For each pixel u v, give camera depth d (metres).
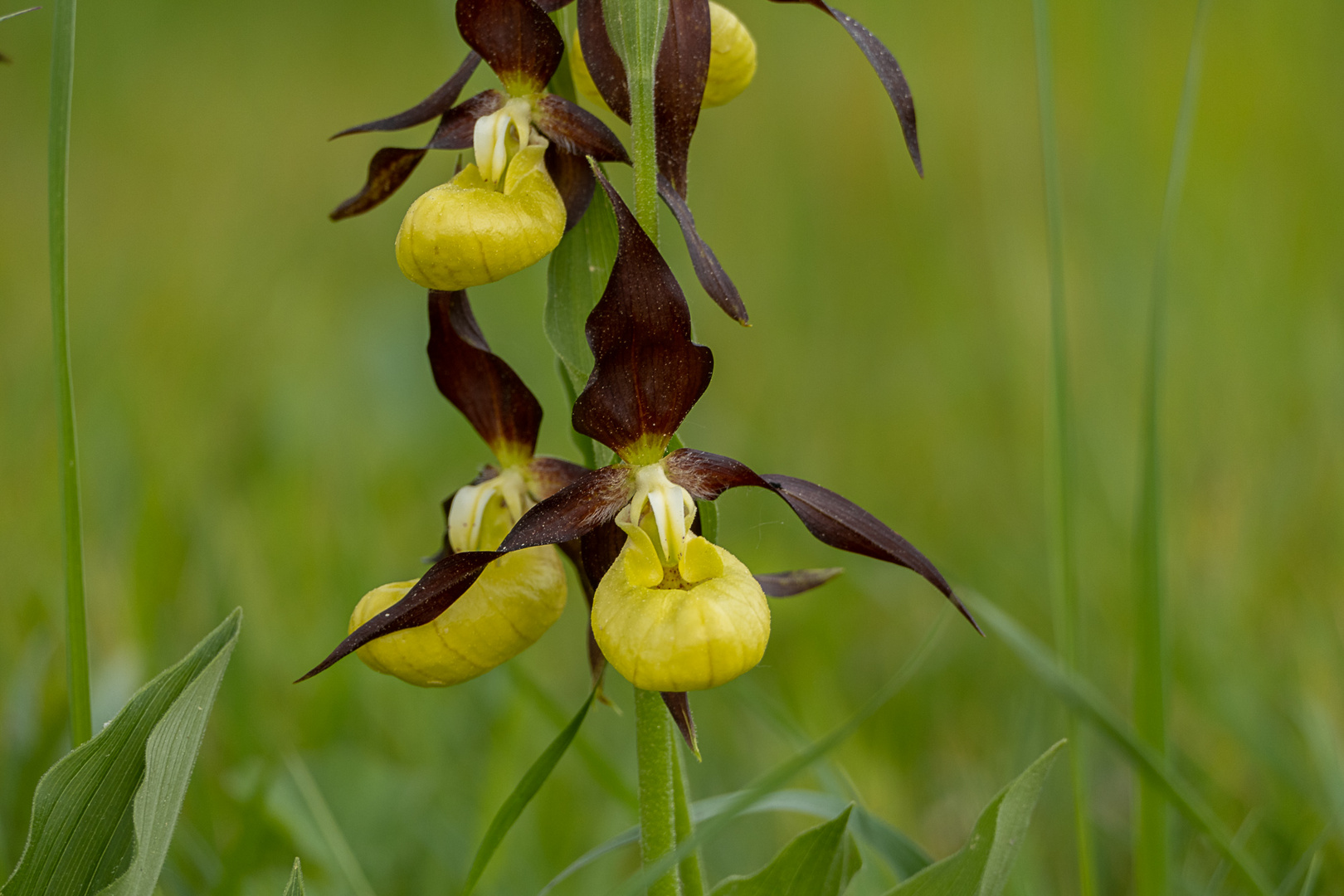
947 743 0.90
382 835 0.84
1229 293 1.09
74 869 0.74
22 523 0.93
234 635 0.75
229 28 2.52
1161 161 1.23
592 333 0.76
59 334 0.77
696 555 0.76
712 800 0.81
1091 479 0.99
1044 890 0.84
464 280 0.77
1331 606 0.89
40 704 0.84
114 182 1.95
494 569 0.78
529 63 0.77
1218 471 0.99
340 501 0.98
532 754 0.88
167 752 0.74
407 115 0.78
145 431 1.04
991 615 0.82
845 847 0.76
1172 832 0.84
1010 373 1.14
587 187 0.78
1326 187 1.20
